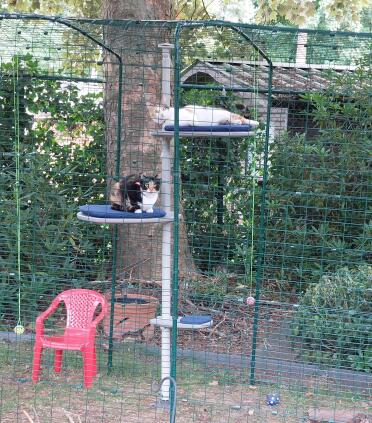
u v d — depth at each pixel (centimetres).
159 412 602
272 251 914
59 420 578
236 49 689
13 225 834
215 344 773
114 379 680
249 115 925
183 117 575
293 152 902
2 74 865
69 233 862
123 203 580
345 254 879
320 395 650
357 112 880
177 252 563
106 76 802
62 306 834
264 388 666
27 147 895
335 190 893
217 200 938
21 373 692
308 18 1389
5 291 816
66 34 703
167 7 901
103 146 919
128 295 790
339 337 695
